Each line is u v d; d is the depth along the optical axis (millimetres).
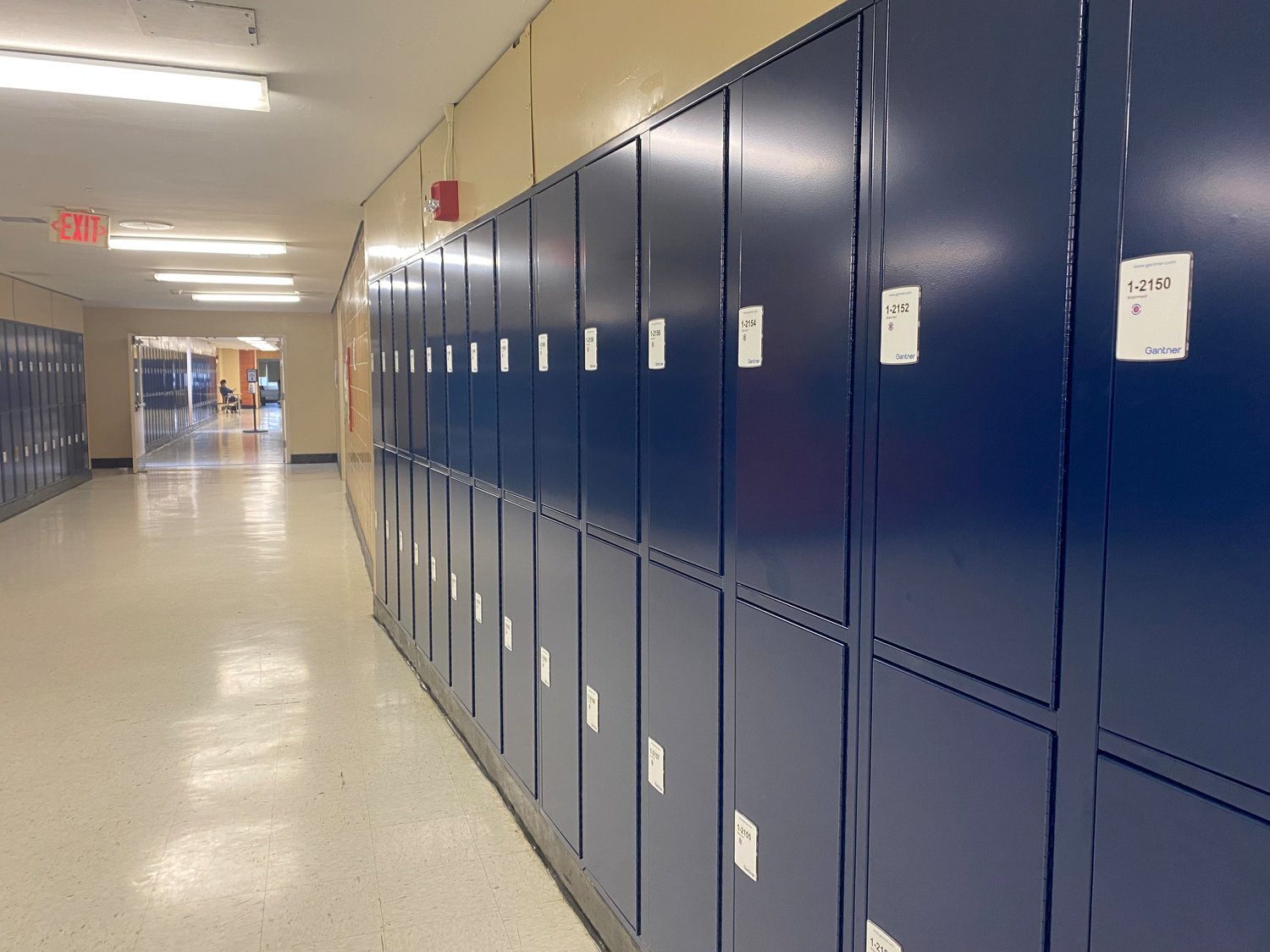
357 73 3035
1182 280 817
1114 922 923
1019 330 999
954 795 1133
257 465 15055
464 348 3340
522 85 2643
